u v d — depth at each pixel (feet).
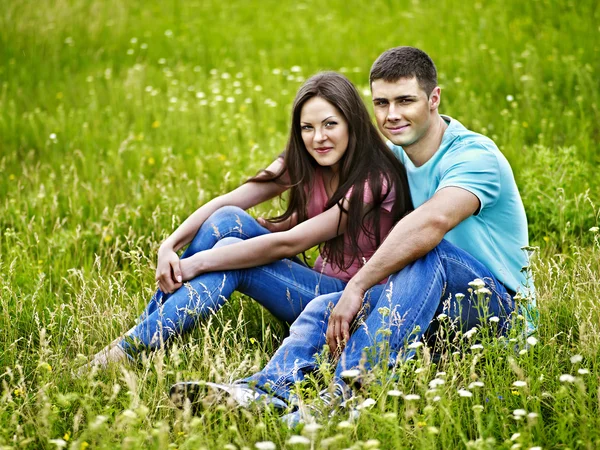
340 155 11.89
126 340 11.18
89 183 18.13
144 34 32.76
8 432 9.40
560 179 16.16
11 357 11.35
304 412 9.16
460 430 8.62
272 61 29.30
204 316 11.55
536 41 26.61
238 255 11.46
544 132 20.15
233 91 25.81
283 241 11.58
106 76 27.37
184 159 20.56
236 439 8.84
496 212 11.31
